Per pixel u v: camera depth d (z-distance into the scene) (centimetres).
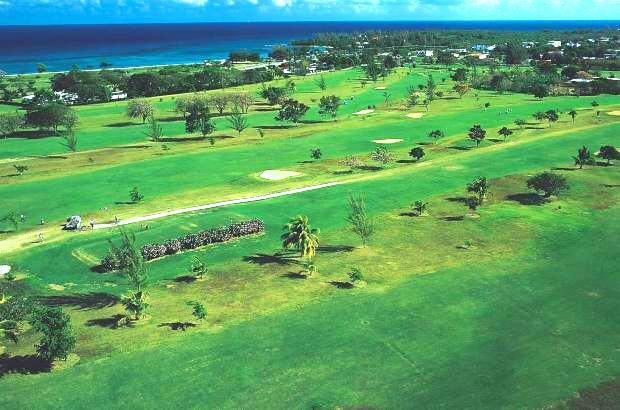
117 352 4434
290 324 4838
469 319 4888
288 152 11769
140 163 10844
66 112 14725
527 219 7394
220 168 10456
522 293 5369
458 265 6044
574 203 8031
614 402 3756
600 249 6419
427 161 10656
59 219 7712
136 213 7894
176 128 15212
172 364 4269
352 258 6275
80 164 10988
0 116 14488
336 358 4322
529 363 4216
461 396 3841
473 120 14938
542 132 12875
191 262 6228
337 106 16225
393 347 4466
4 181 9700
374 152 10925
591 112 15312
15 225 7306
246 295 5416
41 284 5719
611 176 9288
